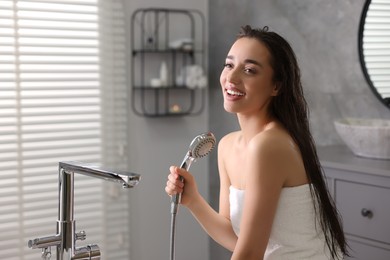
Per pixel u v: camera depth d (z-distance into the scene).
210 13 3.76
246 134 1.72
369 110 2.98
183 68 3.62
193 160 1.69
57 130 3.31
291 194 1.58
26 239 3.25
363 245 2.47
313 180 1.61
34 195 3.26
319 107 3.19
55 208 3.32
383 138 2.55
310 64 3.22
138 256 3.64
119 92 3.50
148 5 3.56
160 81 3.52
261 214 1.52
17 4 3.16
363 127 2.58
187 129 3.77
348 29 3.02
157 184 3.68
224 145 1.89
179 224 3.76
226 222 1.86
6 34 3.13
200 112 3.80
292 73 1.64
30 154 3.24
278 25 3.35
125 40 3.51
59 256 1.42
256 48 1.59
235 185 1.80
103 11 3.41
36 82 3.25
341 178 2.54
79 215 3.41
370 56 2.92
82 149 3.41
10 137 3.19
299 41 3.26
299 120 1.66
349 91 3.05
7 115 3.16
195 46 3.76
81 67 3.38
